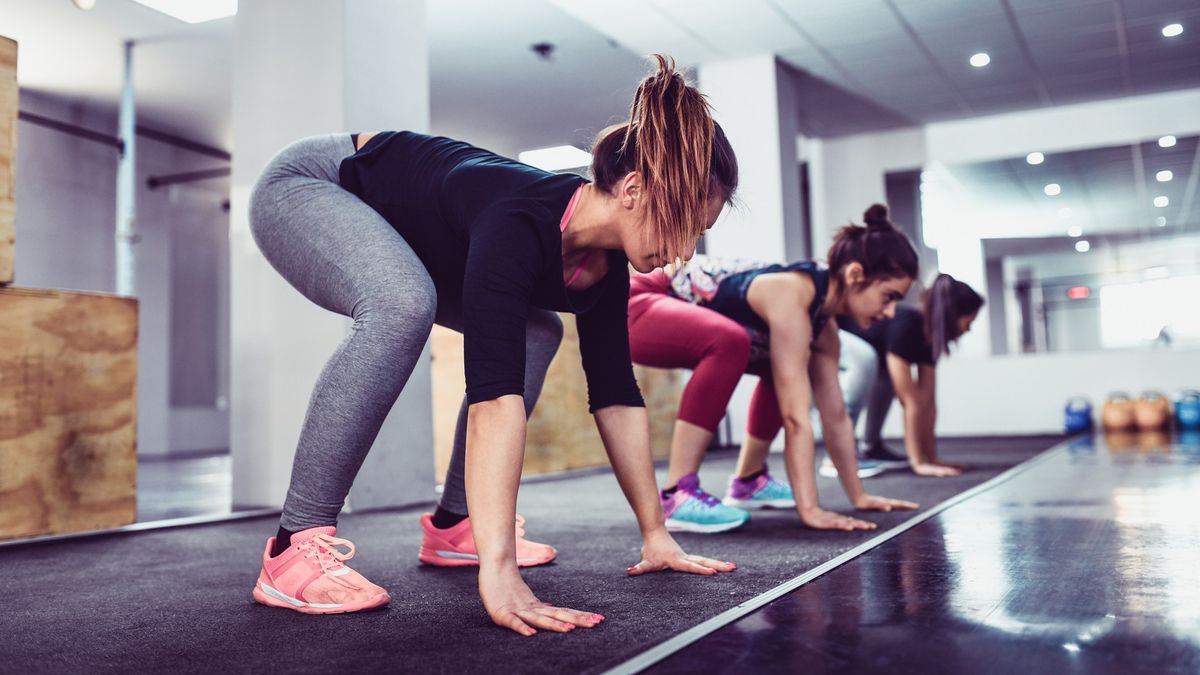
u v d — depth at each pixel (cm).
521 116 580
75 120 712
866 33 570
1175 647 81
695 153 109
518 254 107
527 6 496
